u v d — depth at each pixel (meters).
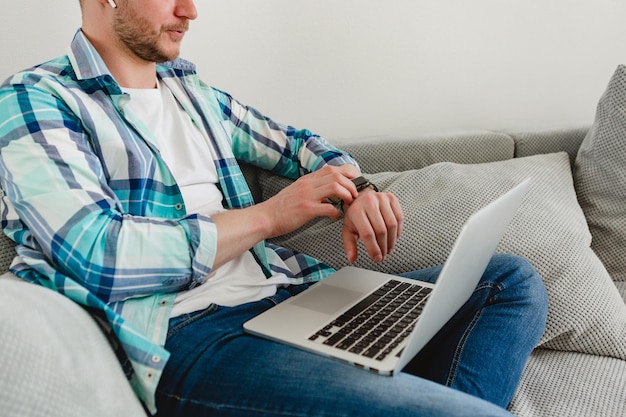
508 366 1.02
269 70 1.62
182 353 0.94
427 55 1.79
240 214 1.03
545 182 1.46
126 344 0.87
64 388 0.72
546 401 1.07
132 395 0.83
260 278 1.15
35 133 0.95
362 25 1.69
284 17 1.60
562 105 1.99
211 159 1.21
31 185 0.92
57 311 0.80
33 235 0.95
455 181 1.41
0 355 0.68
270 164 1.39
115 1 1.08
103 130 1.03
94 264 0.89
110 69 1.14
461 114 1.88
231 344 0.95
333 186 1.08
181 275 0.96
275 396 0.84
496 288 1.10
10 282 0.84
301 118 1.69
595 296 1.25
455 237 1.30
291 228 1.06
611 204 1.53
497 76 1.88
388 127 1.80
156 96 1.18
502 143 1.66
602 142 1.54
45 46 1.38
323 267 1.28
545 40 1.90
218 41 1.54
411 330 0.94
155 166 1.08
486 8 1.81
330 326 0.97
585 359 1.20
